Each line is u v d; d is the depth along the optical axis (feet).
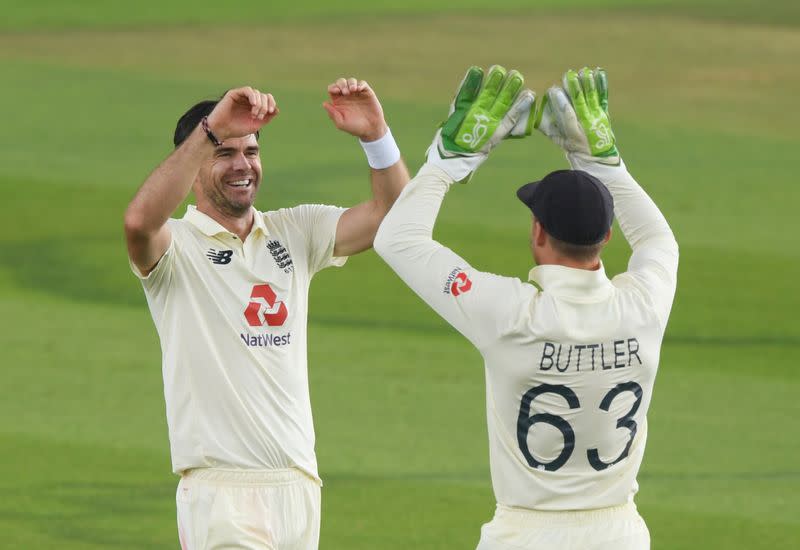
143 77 233.96
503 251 140.87
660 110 217.36
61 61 246.06
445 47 266.57
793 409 100.78
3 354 110.42
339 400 100.68
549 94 43.80
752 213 159.33
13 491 81.05
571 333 41.32
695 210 159.84
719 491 83.87
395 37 276.82
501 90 43.27
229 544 48.34
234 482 48.70
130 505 79.51
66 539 73.82
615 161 44.45
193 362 48.83
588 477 42.27
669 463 89.10
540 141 192.65
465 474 85.97
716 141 197.06
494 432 42.96
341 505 80.18
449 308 42.19
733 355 114.32
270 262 50.31
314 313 124.36
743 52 265.75
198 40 270.46
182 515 49.49
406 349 114.52
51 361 108.99
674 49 268.00
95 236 147.02
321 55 257.14
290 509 49.39
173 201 45.98
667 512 80.18
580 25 293.23
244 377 48.91
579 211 41.32
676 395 103.76
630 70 248.32
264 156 180.34
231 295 49.21
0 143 185.06
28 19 288.71
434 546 73.82
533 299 41.63
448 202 159.22
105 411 97.35
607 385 41.78
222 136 45.78
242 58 253.24
